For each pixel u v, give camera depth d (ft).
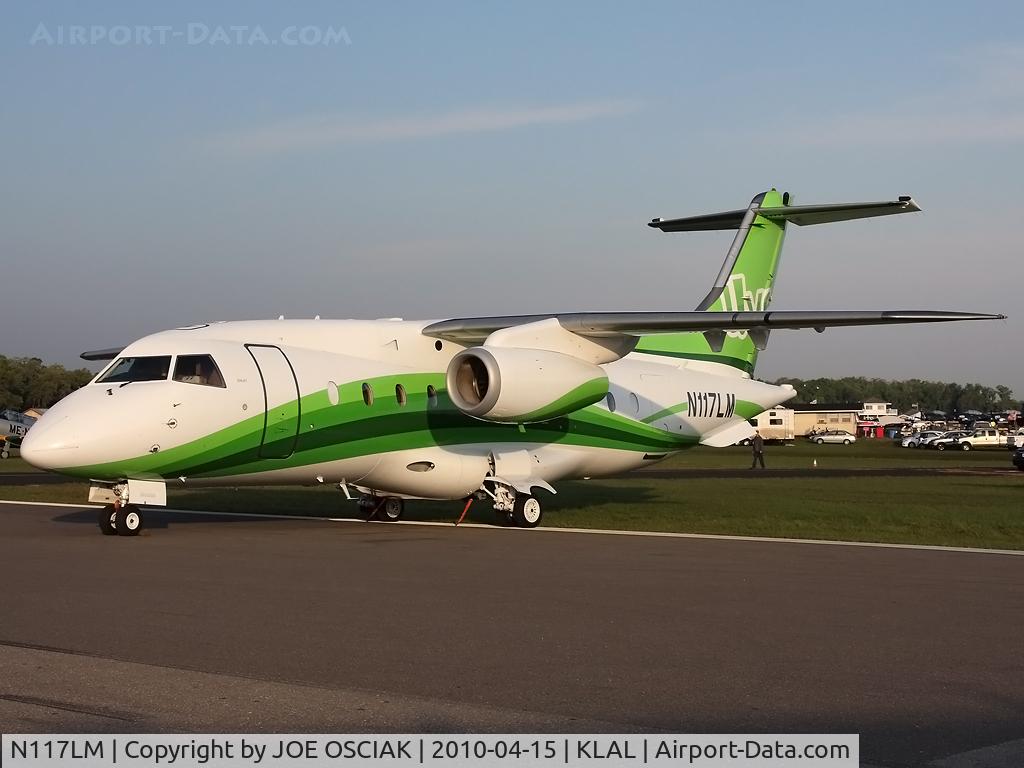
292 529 60.59
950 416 542.98
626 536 57.57
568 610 34.09
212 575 41.29
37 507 77.46
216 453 55.83
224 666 26.32
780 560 46.75
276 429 57.57
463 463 64.08
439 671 25.98
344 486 63.98
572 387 61.26
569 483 107.86
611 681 25.14
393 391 62.39
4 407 319.06
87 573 41.65
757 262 78.07
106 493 56.59
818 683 25.08
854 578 41.29
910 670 26.35
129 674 25.40
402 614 33.27
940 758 19.83
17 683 24.53
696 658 27.50
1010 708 23.11
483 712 22.57
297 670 25.96
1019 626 31.76
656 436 73.72
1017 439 260.42
